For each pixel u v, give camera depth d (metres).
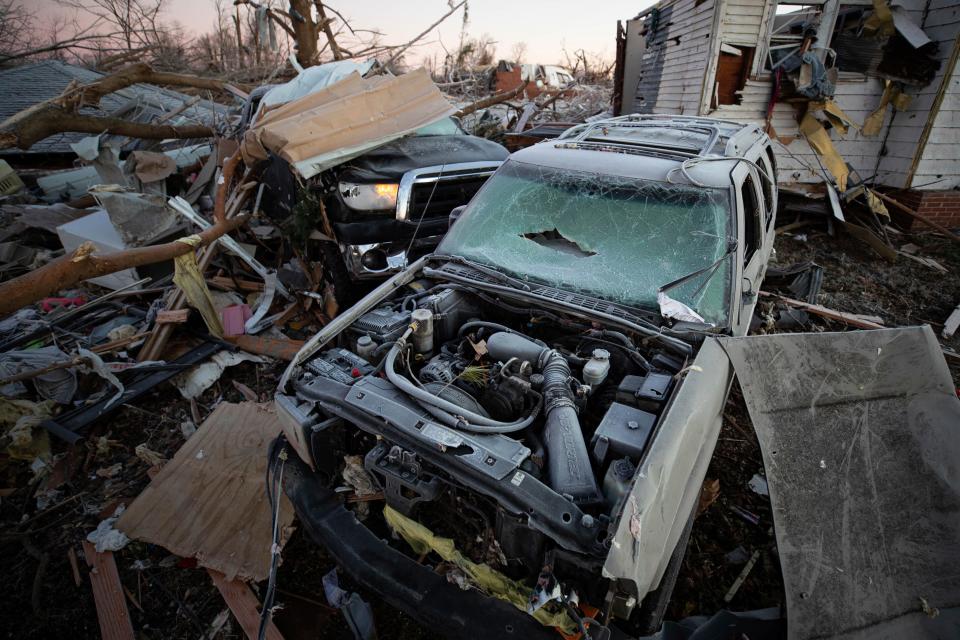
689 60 8.34
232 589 2.50
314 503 2.22
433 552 2.14
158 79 6.33
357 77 5.30
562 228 2.93
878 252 6.86
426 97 5.38
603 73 19.19
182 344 4.35
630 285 2.59
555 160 3.27
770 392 2.19
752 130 3.90
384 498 2.17
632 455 1.87
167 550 2.73
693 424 1.88
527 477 1.76
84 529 2.89
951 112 7.09
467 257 3.03
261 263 5.69
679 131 3.68
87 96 5.46
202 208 6.32
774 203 4.19
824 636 1.93
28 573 2.67
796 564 2.00
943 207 7.48
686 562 2.63
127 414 3.73
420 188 4.55
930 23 7.07
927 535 2.19
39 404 3.59
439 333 2.73
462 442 1.87
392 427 2.00
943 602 2.07
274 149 4.33
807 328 4.65
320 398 2.21
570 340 2.60
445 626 1.79
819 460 2.19
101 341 4.35
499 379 2.28
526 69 18.05
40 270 3.06
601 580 1.65
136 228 5.01
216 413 3.52
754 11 7.30
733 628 2.03
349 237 4.36
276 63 10.74
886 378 2.36
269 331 4.57
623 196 2.90
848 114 7.82
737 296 2.47
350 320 2.65
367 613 2.16
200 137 6.95
